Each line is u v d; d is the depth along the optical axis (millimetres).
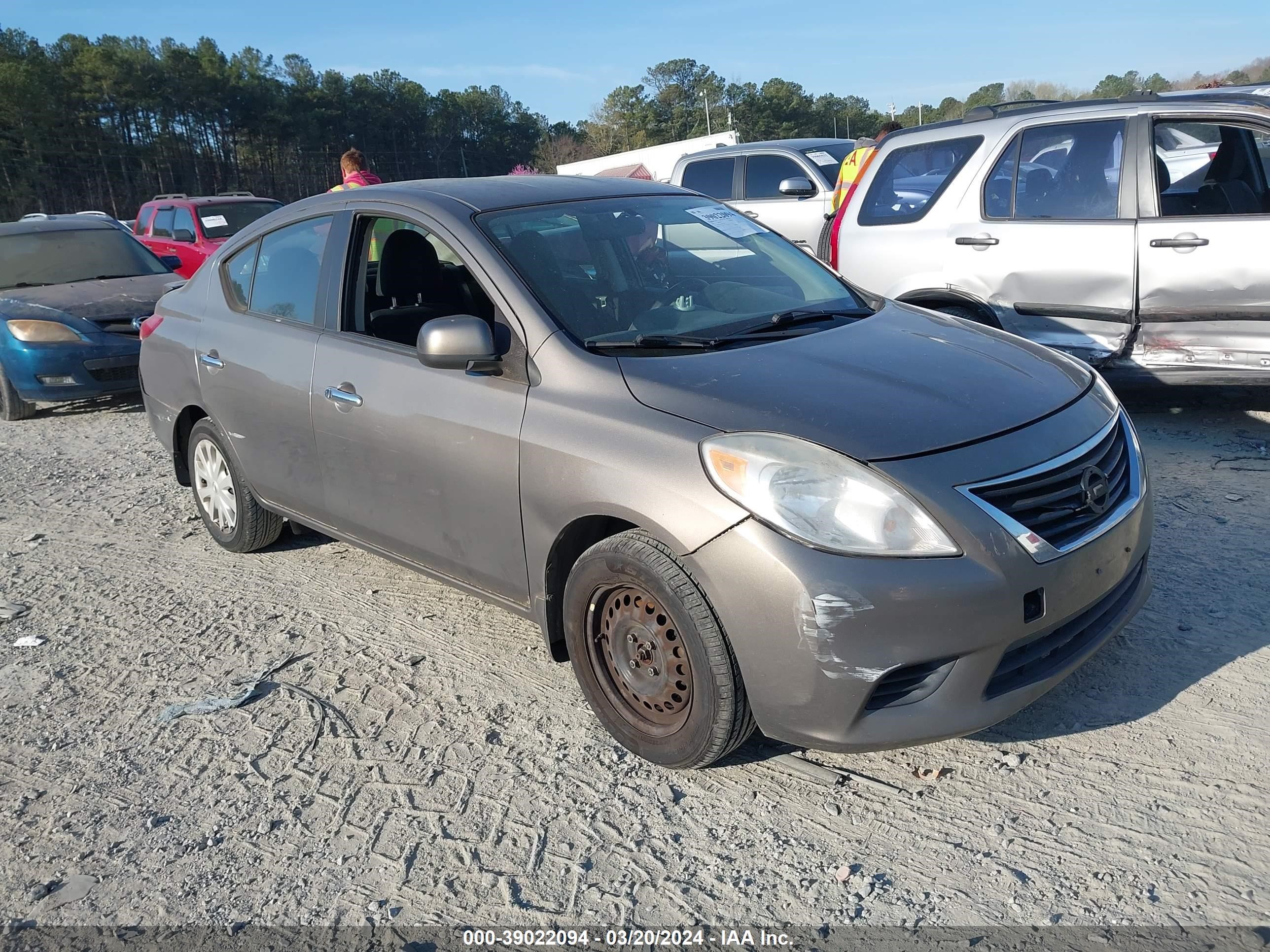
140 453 7316
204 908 2586
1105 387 3330
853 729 2602
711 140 29172
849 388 2904
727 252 3959
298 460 4168
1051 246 5676
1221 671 3248
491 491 3271
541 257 3500
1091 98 5809
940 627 2512
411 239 3885
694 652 2756
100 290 9070
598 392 3039
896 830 2682
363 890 2613
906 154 6430
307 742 3320
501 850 2721
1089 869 2469
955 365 3145
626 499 2822
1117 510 2893
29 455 7484
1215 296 5227
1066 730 3033
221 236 15180
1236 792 2686
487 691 3557
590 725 3291
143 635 4219
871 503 2545
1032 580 2578
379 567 4785
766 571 2570
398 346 3701
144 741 3396
